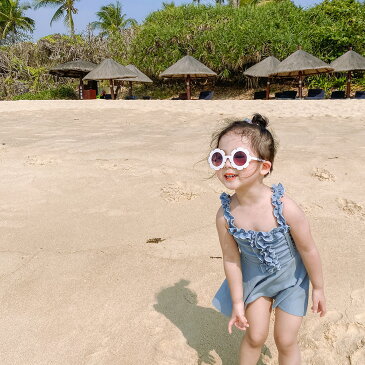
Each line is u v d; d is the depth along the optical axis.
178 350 2.19
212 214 3.81
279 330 1.85
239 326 1.83
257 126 1.72
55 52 30.12
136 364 2.09
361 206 3.87
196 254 3.11
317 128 7.70
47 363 2.12
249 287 1.87
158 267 2.95
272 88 25.16
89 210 3.96
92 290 2.71
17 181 4.72
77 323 2.41
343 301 2.53
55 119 9.53
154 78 28.45
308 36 23.78
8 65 30.45
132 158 5.41
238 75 25.56
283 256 1.78
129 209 3.96
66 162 5.30
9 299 2.64
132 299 2.60
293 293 1.82
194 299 2.59
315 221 3.61
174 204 4.04
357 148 5.78
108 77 19.89
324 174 4.67
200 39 24.97
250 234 1.74
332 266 2.92
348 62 18.11
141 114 10.34
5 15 42.19
